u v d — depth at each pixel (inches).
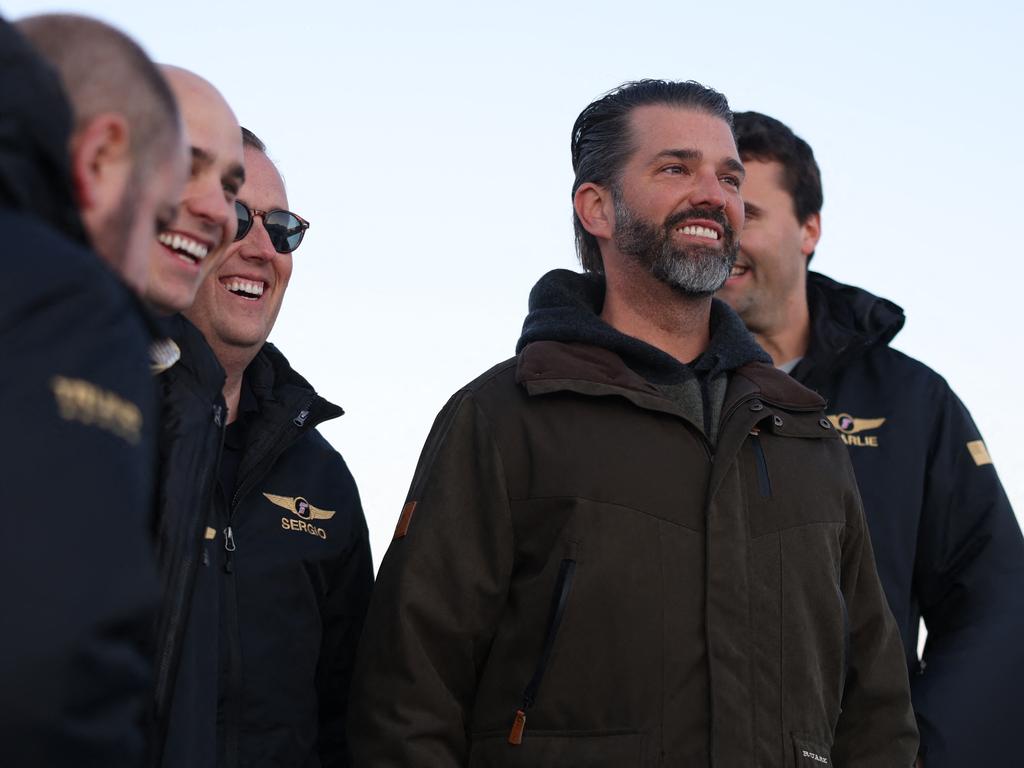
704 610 246.4
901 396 343.3
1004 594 324.5
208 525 228.7
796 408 273.6
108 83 134.8
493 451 257.3
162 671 183.5
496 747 243.9
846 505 276.2
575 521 247.6
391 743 243.8
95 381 113.1
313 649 271.4
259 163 290.0
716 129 289.4
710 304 291.6
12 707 100.0
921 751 306.5
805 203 361.4
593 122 301.4
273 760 257.1
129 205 137.0
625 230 283.9
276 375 289.1
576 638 241.9
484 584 253.0
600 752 236.4
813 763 248.2
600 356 268.4
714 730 238.4
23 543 102.8
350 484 296.4
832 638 261.1
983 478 337.1
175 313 209.3
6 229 115.1
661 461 255.8
